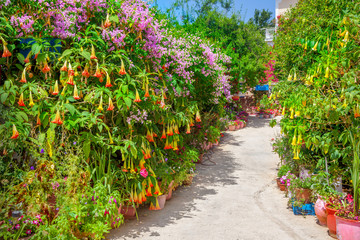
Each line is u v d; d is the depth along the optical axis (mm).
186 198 6266
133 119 4707
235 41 16594
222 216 5301
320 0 6613
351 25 4402
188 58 6762
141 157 4691
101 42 4508
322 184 5168
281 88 6539
